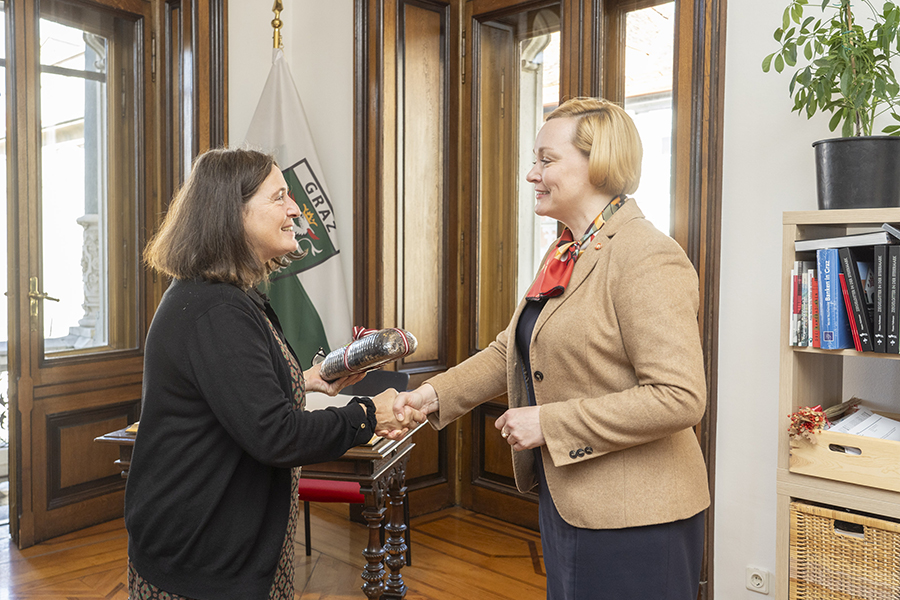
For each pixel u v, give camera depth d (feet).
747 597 8.66
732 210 8.64
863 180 6.59
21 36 11.21
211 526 4.57
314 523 12.50
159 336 4.55
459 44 12.73
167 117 12.98
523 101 11.94
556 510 5.11
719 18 8.50
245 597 4.63
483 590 9.96
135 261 13.14
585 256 4.97
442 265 12.88
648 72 9.67
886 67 6.97
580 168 5.04
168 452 4.55
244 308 4.60
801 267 6.94
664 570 4.76
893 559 6.41
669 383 4.41
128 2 12.66
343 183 12.69
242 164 4.78
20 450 11.32
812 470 6.84
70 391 11.96
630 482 4.75
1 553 11.16
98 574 10.41
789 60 7.15
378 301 11.99
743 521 8.67
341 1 12.60
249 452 4.41
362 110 11.85
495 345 6.19
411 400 5.68
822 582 6.86
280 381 4.83
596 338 4.77
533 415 4.81
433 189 12.69
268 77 12.41
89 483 12.30
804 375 7.22
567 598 4.95
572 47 10.28
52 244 11.87
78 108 12.17
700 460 5.14
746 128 8.50
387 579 9.92
